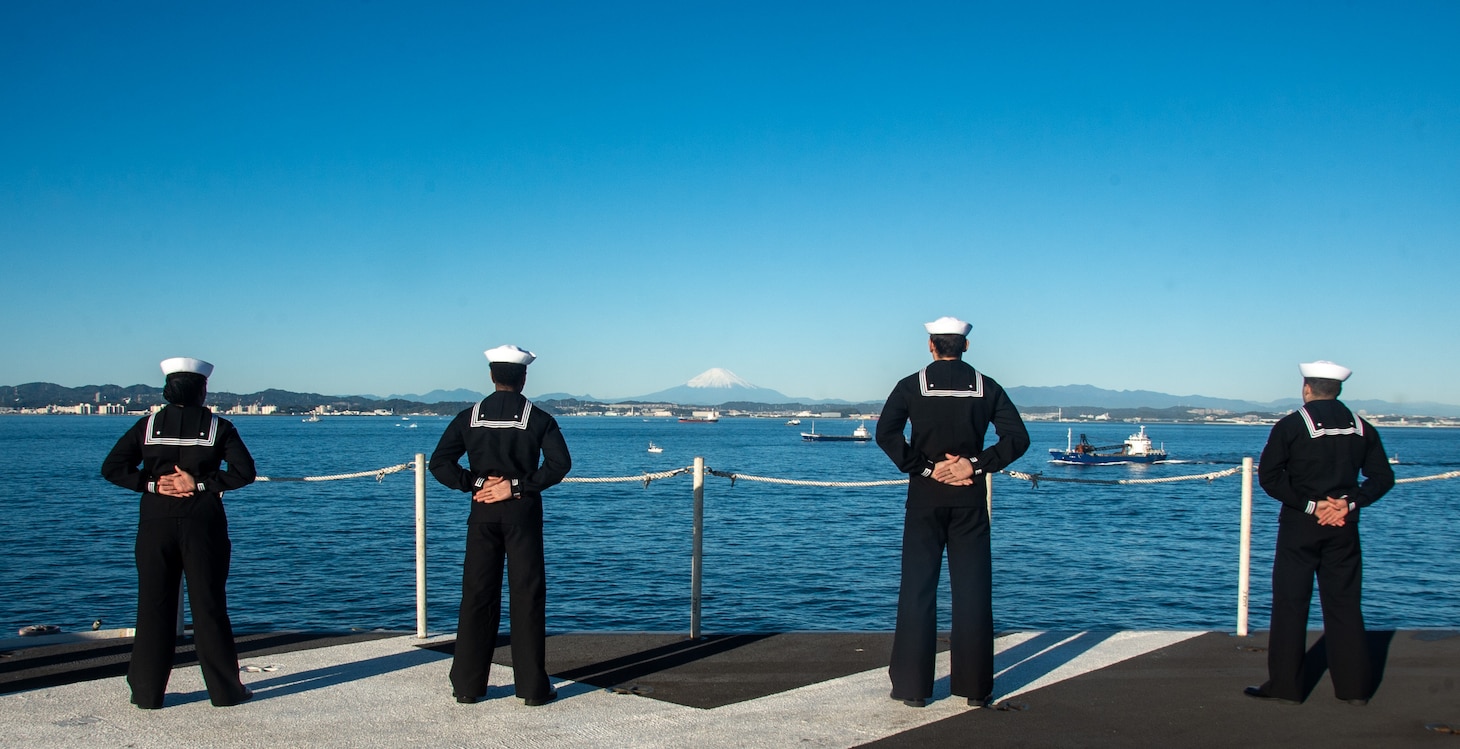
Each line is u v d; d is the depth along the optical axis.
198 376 4.98
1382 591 19.66
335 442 115.94
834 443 137.62
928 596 5.08
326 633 6.86
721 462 81.94
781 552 23.94
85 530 26.89
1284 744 4.50
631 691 5.38
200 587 4.91
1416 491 51.81
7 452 76.06
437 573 20.45
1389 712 4.98
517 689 5.11
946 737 4.61
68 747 4.37
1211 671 5.80
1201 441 167.25
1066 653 6.26
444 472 5.07
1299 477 5.07
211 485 4.85
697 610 6.72
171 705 5.03
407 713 4.95
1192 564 23.30
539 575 5.12
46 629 6.58
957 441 5.00
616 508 34.97
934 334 5.14
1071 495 47.53
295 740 4.51
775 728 4.74
